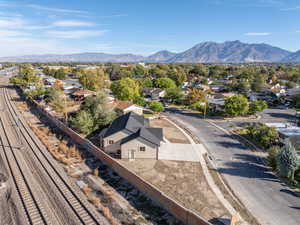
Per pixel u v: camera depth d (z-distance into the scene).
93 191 19.38
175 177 22.12
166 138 33.78
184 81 104.00
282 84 98.88
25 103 58.12
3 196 18.38
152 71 143.00
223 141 33.59
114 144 28.05
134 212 16.61
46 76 111.69
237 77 120.81
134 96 56.94
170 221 15.65
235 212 16.83
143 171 23.27
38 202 17.56
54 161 25.09
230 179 22.17
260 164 25.89
